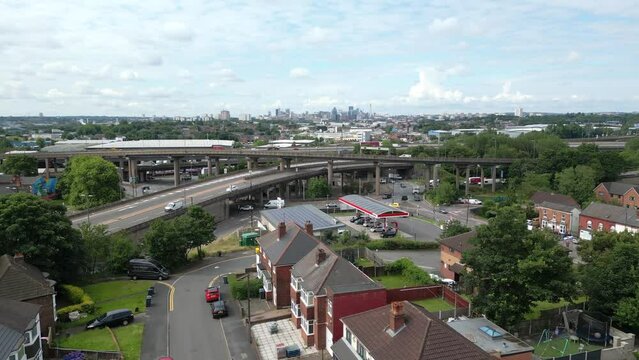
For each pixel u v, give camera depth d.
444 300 65.75
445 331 36.56
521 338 55.38
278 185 180.25
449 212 142.50
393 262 79.94
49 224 65.50
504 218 54.91
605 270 58.12
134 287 74.38
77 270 71.62
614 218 102.75
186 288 74.25
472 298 57.56
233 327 59.59
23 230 63.34
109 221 103.31
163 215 106.62
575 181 139.38
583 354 49.09
